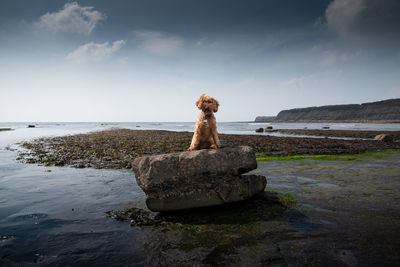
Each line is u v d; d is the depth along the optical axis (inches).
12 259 110.6
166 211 171.8
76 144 690.8
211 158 178.2
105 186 246.8
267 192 216.1
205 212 172.1
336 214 159.8
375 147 596.7
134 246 123.6
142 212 173.6
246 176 196.2
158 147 606.9
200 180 177.0
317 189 223.3
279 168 331.9
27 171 325.1
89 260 110.4
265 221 151.7
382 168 319.9
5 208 179.8
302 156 438.6
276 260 106.0
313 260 105.1
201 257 110.7
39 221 155.6
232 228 142.9
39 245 124.2
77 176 294.4
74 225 150.4
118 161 404.5
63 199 203.3
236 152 183.2
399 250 111.3
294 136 1105.4
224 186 176.7
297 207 175.9
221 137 981.2
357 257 106.4
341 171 304.0
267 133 1408.7
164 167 172.1
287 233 133.1
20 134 1236.5
